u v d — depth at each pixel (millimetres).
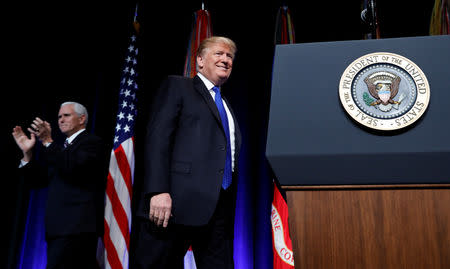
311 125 1090
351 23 4742
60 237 2535
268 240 4012
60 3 4449
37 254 3941
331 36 4773
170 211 1460
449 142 1025
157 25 4719
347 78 1103
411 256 971
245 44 4738
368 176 1031
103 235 3137
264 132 4402
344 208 1025
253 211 4184
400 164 1027
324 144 1066
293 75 1152
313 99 1115
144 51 4594
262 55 4699
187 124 1631
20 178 3932
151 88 4496
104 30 4578
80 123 3000
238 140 1795
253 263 4039
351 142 1058
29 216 3984
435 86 1089
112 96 4461
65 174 2639
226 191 1658
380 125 1048
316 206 1038
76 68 4457
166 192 1473
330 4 4785
